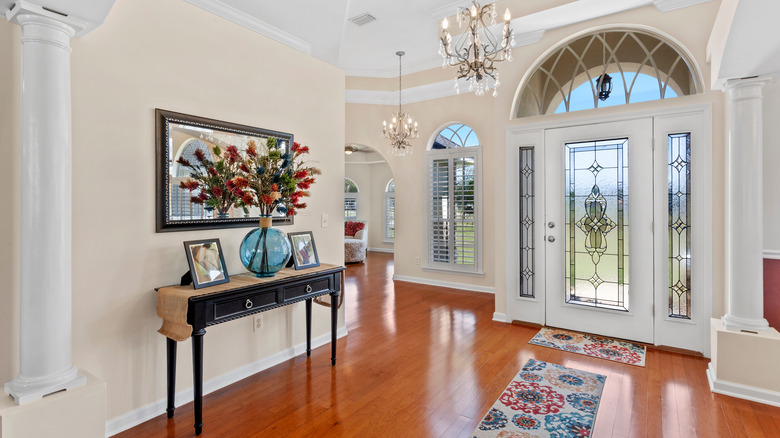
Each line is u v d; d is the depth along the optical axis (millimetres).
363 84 6148
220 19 2611
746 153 2625
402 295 5359
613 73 3547
